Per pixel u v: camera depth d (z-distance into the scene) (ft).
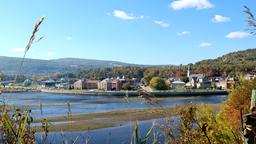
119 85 623.36
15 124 7.12
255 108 7.66
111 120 232.73
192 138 11.14
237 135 10.50
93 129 184.44
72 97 563.89
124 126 192.54
